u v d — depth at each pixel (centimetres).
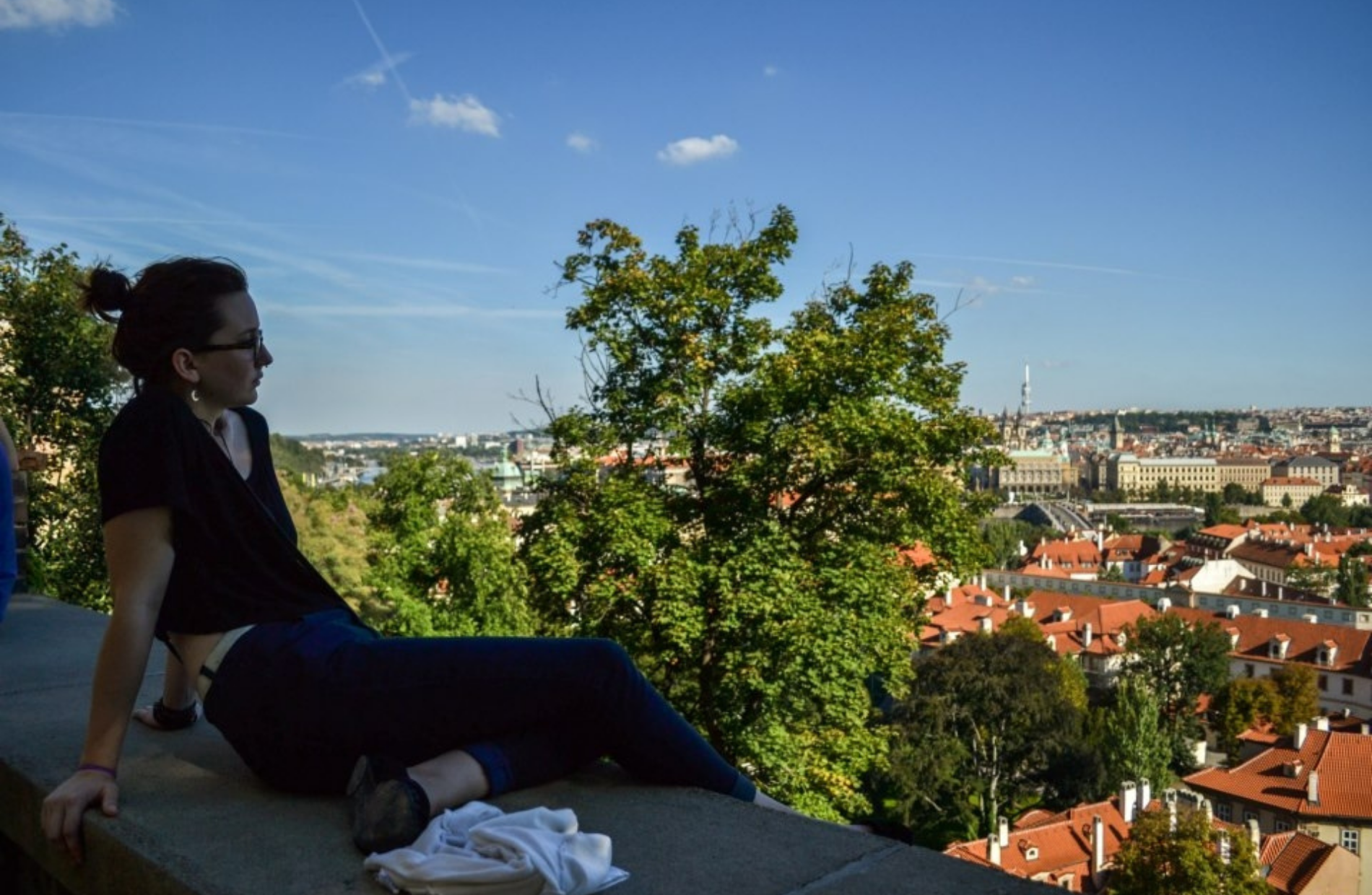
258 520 265
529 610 2684
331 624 267
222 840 248
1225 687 8031
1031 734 5984
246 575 263
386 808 236
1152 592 13188
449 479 2772
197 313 262
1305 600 12188
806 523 1944
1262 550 16125
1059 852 5228
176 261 270
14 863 332
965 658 6075
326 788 272
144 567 250
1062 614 10688
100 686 254
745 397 1856
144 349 262
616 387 1981
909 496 1858
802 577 1780
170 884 229
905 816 5709
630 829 250
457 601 2706
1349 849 5625
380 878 225
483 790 255
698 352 1880
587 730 273
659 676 1909
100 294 268
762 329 1942
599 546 1844
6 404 1866
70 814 259
